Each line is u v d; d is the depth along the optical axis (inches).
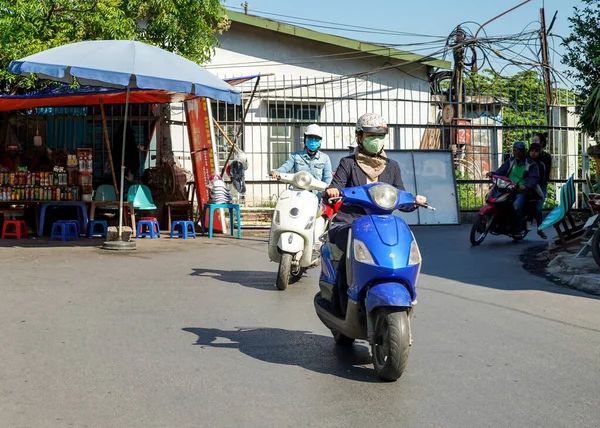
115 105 689.6
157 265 431.5
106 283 362.9
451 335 263.6
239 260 462.0
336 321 225.1
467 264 455.2
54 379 202.7
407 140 866.1
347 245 214.8
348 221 227.3
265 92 811.4
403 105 867.4
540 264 451.5
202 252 500.4
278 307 311.0
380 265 201.6
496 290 361.1
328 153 732.0
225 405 183.3
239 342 248.8
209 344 244.7
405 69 873.5
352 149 373.7
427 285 375.2
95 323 272.7
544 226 478.6
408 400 189.3
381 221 210.4
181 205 649.0
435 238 602.5
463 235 625.9
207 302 319.0
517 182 572.1
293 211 355.6
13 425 167.5
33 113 668.1
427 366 222.1
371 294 200.8
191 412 177.8
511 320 290.7
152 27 668.1
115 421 171.0
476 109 964.6
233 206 611.5
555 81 855.7
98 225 616.1
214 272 408.5
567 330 273.9
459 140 871.1
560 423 173.8
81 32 581.3
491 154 828.6
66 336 251.8
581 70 713.0
